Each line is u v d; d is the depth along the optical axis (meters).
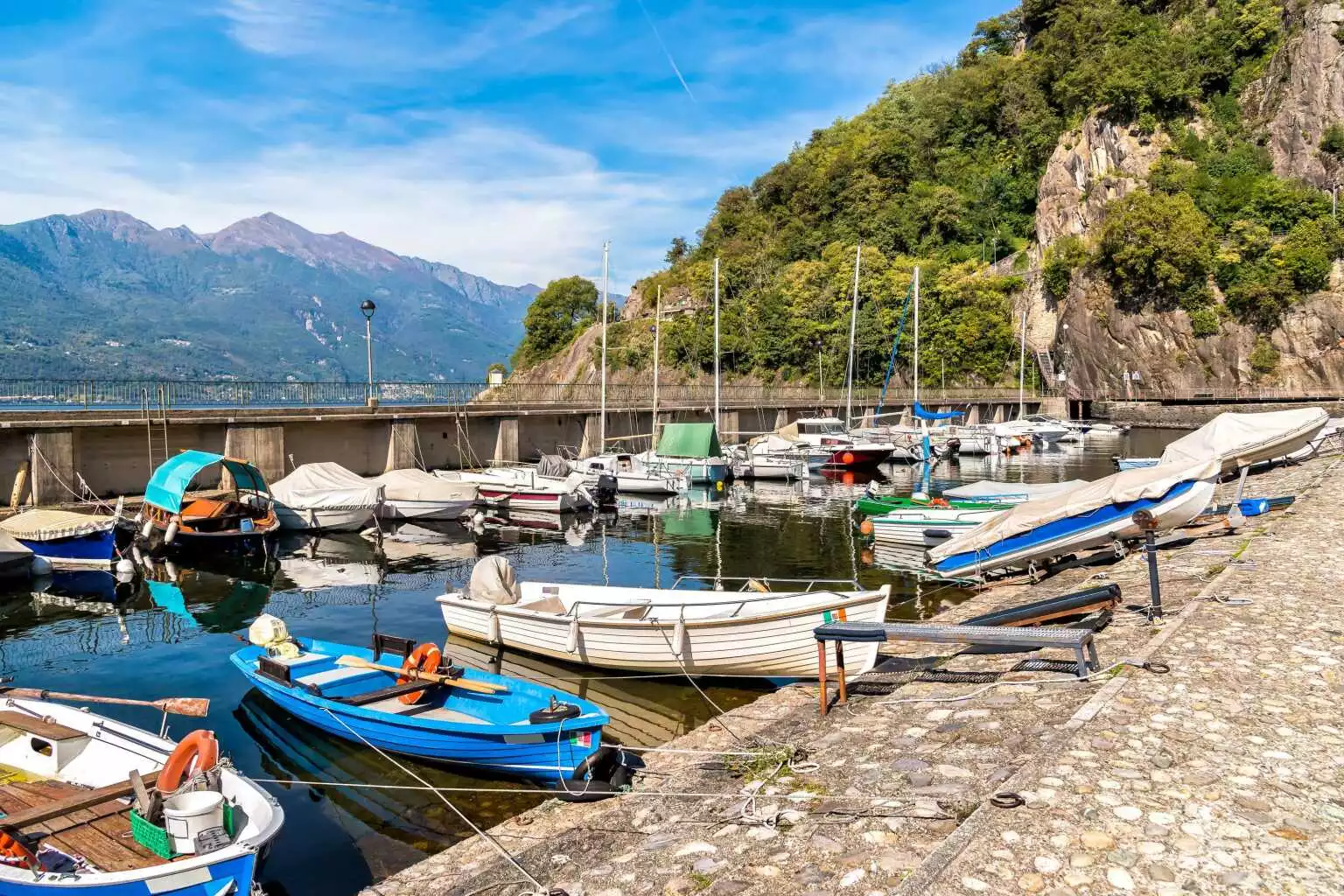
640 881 7.05
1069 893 5.48
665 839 8.03
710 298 107.88
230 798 8.70
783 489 47.22
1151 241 88.06
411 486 35.28
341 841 9.95
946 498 31.09
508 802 10.90
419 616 20.56
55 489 31.06
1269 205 89.50
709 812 8.59
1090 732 8.15
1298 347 84.44
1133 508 18.77
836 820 7.47
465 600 17.89
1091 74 105.31
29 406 34.88
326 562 27.98
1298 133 95.50
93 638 18.94
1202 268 87.25
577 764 10.68
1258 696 8.86
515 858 8.50
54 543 25.75
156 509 28.70
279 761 12.18
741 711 13.31
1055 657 11.61
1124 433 80.12
